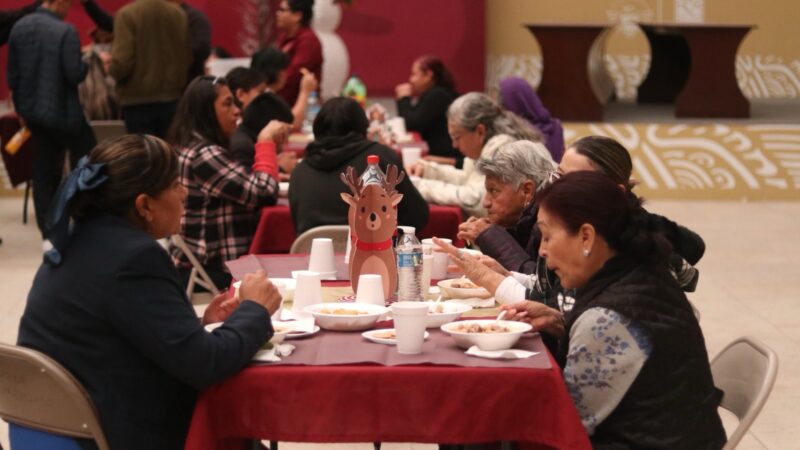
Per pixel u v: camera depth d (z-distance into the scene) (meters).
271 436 2.90
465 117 5.76
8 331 6.71
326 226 5.07
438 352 3.04
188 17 9.81
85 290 2.89
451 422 2.88
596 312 2.89
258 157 6.05
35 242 9.48
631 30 15.29
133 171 2.94
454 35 14.85
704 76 12.31
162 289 2.90
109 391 2.90
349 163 5.36
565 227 2.96
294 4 9.91
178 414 3.01
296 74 9.91
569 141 11.88
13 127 9.97
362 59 14.88
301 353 3.03
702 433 2.92
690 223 10.35
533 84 15.43
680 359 2.90
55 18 8.78
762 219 10.59
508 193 4.27
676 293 2.97
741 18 15.27
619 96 15.46
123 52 9.32
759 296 7.59
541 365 2.90
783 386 5.67
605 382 2.88
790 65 15.35
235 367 2.88
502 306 3.43
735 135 11.69
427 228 5.75
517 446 3.03
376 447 3.88
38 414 2.93
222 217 5.71
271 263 4.32
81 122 8.84
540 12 15.35
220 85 5.65
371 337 3.15
